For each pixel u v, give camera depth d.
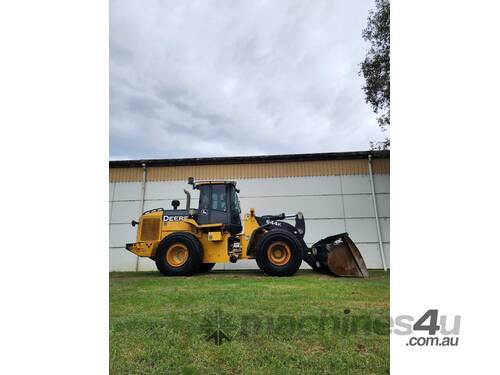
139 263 9.66
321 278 6.14
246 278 6.20
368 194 9.61
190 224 7.29
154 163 10.31
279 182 9.90
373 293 4.23
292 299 3.83
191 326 2.69
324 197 9.70
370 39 8.45
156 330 2.62
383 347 2.27
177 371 1.94
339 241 7.00
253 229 7.07
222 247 7.13
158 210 7.57
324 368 1.96
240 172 10.07
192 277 6.57
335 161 9.91
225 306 3.47
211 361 2.05
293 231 7.18
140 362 2.07
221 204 7.30
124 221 10.05
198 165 10.27
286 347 2.26
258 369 1.93
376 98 8.70
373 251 9.23
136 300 3.83
